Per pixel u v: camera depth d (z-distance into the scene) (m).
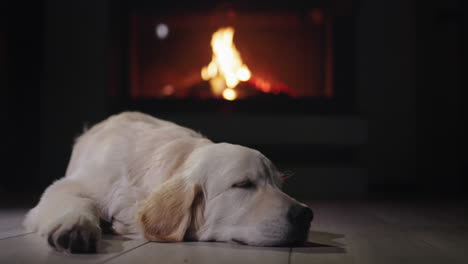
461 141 3.61
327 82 3.45
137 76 3.49
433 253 1.29
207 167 1.38
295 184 3.21
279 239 1.30
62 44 3.37
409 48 3.50
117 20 3.39
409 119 3.51
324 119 3.23
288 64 3.46
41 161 3.38
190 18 3.45
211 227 1.36
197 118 3.24
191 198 1.36
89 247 1.21
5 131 3.50
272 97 3.36
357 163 3.32
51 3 3.36
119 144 1.53
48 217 1.36
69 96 3.36
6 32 3.51
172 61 3.47
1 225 1.65
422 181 3.61
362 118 3.23
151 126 1.61
